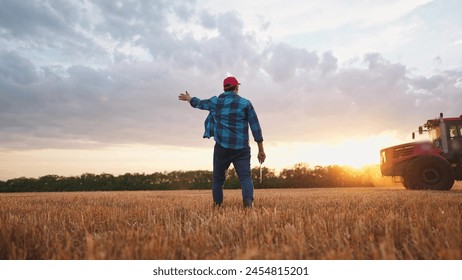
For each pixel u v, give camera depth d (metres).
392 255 1.69
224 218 2.93
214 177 4.66
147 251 1.81
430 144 13.12
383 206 4.73
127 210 4.40
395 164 13.72
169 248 1.93
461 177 12.80
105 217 3.62
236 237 2.46
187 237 2.15
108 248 1.92
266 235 2.19
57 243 2.03
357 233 2.21
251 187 4.41
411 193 8.84
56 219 3.50
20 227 2.49
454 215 3.13
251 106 4.45
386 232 2.17
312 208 4.61
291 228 2.38
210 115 4.57
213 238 2.35
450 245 1.88
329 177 25.02
